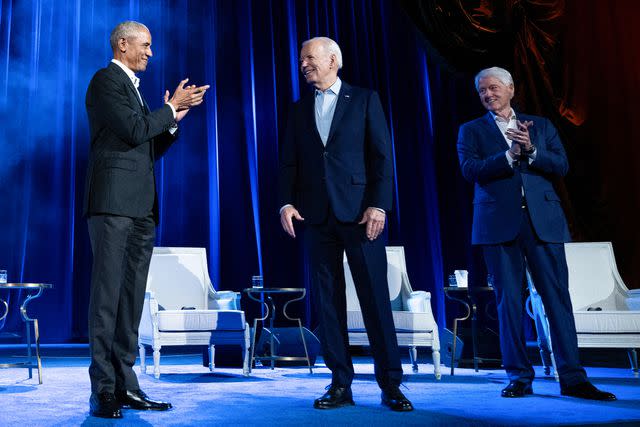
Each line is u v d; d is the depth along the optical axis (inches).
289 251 244.8
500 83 117.6
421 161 267.9
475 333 168.1
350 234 94.7
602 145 267.3
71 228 229.3
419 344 140.9
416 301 157.6
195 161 246.8
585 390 103.7
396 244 259.1
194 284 167.0
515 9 267.1
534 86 265.6
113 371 89.0
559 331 108.0
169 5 249.3
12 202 228.1
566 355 106.8
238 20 252.2
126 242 92.6
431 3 259.1
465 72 263.4
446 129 273.1
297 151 100.9
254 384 128.7
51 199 231.9
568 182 263.0
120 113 89.2
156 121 91.5
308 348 182.4
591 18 274.7
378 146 95.7
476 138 119.2
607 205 263.7
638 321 137.6
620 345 138.0
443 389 118.6
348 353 96.1
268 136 248.1
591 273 167.0
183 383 131.1
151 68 245.1
